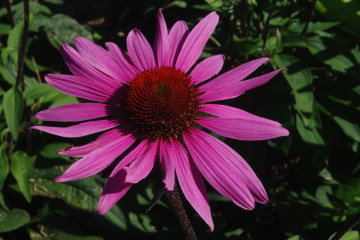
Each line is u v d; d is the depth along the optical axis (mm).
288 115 269
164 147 178
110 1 379
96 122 185
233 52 284
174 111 181
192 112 187
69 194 262
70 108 188
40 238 268
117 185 166
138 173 160
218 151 175
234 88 189
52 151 263
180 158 176
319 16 303
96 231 274
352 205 264
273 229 278
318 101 290
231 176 168
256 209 277
